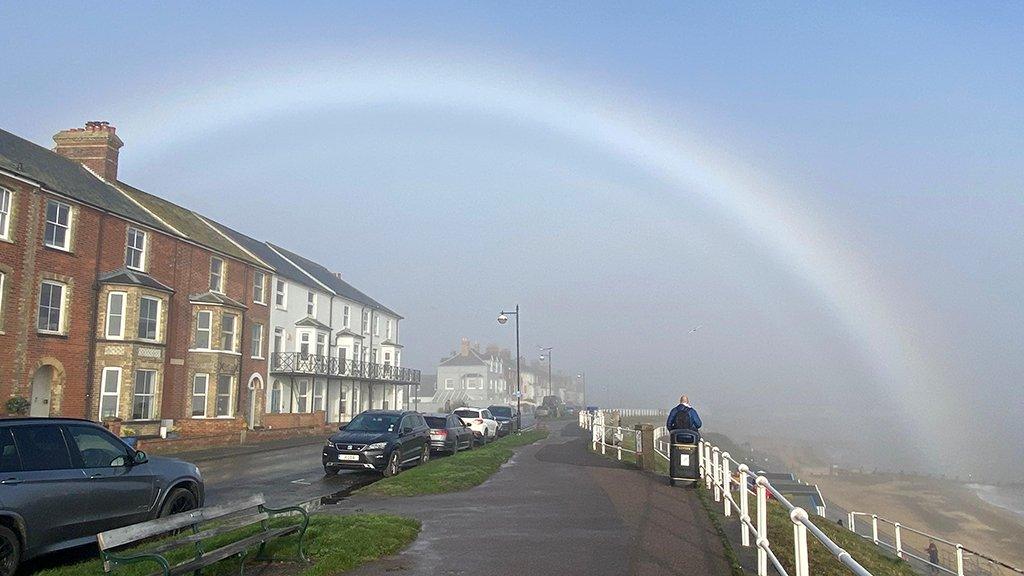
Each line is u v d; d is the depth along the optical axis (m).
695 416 15.57
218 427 29.83
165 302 30.70
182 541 6.78
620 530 10.38
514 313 47.56
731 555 8.76
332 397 47.59
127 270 29.45
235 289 37.53
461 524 10.83
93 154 33.06
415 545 9.33
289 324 43.53
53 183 26.61
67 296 26.50
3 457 7.76
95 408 27.52
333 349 49.09
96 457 8.84
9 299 23.91
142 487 9.25
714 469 13.56
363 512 11.70
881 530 43.00
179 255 33.06
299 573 7.66
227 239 40.34
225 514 7.49
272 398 40.84
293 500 14.08
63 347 26.20
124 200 31.81
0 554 7.41
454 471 16.72
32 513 7.72
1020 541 44.91
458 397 95.25
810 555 10.14
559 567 8.23
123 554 6.39
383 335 59.41
